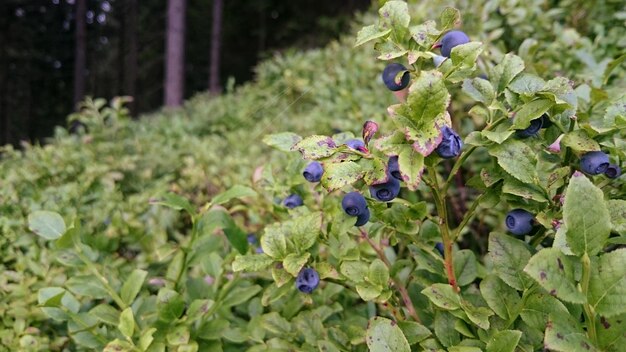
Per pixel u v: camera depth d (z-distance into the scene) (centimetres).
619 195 14
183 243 29
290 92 67
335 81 56
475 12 33
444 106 11
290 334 17
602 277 10
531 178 13
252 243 23
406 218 15
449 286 14
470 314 13
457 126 27
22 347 20
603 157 13
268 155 43
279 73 78
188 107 110
